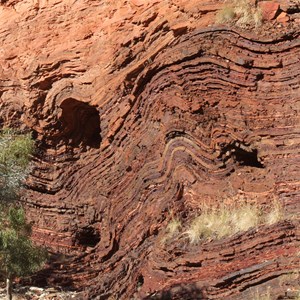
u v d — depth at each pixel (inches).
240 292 502.6
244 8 606.5
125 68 660.7
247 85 584.4
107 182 665.6
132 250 612.4
